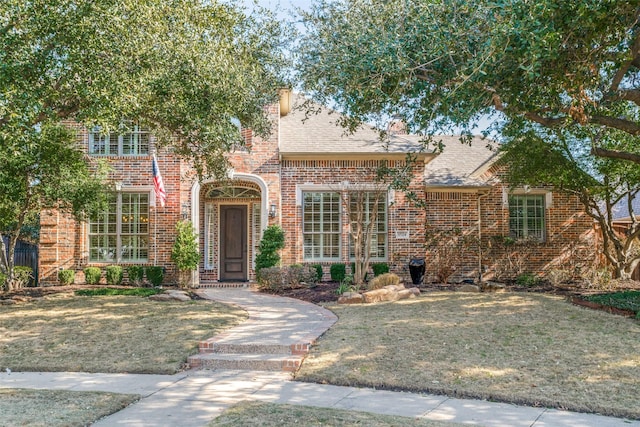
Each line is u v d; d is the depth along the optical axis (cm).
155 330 1070
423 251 1873
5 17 941
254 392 731
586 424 592
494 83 921
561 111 1027
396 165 1873
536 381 733
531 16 780
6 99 920
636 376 734
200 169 1476
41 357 922
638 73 1176
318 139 1919
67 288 1714
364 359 847
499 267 1966
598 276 1634
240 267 1942
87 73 997
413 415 622
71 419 599
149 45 1039
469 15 885
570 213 1994
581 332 956
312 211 1884
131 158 1870
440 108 972
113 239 1878
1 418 601
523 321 1052
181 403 677
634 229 1733
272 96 1389
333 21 1045
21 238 2212
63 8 956
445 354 858
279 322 1138
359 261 1620
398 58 882
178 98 1142
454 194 1964
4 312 1273
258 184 1850
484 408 653
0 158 1329
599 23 891
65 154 1523
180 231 1789
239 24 1248
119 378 815
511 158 1677
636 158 1155
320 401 684
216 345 934
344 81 992
